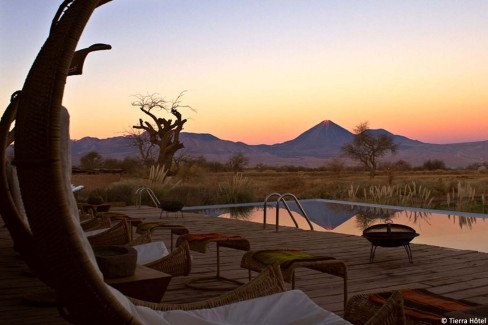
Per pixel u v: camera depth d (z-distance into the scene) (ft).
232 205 51.16
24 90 4.63
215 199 53.62
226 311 6.48
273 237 25.62
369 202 54.34
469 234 31.68
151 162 82.28
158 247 12.00
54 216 4.11
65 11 4.99
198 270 16.98
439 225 35.99
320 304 12.59
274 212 46.83
